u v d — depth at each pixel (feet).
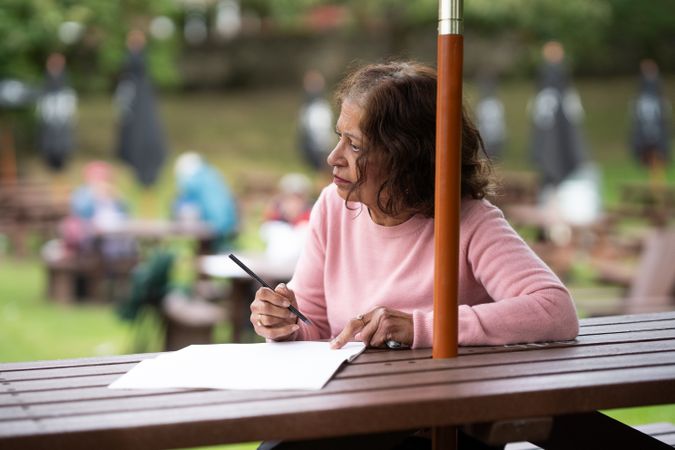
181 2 84.43
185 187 34.86
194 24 90.48
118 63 74.54
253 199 55.11
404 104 8.23
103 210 35.91
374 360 7.47
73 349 26.91
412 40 87.45
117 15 72.59
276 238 27.25
